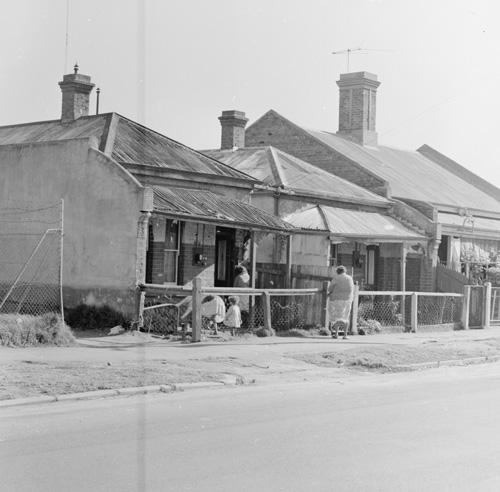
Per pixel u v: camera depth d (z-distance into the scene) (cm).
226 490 614
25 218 1970
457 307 2323
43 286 1906
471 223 3002
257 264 2133
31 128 2459
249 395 1102
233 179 2183
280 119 3117
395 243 2597
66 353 1345
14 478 630
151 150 2117
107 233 1784
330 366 1432
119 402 998
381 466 702
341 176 2916
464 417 952
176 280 1983
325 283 1883
